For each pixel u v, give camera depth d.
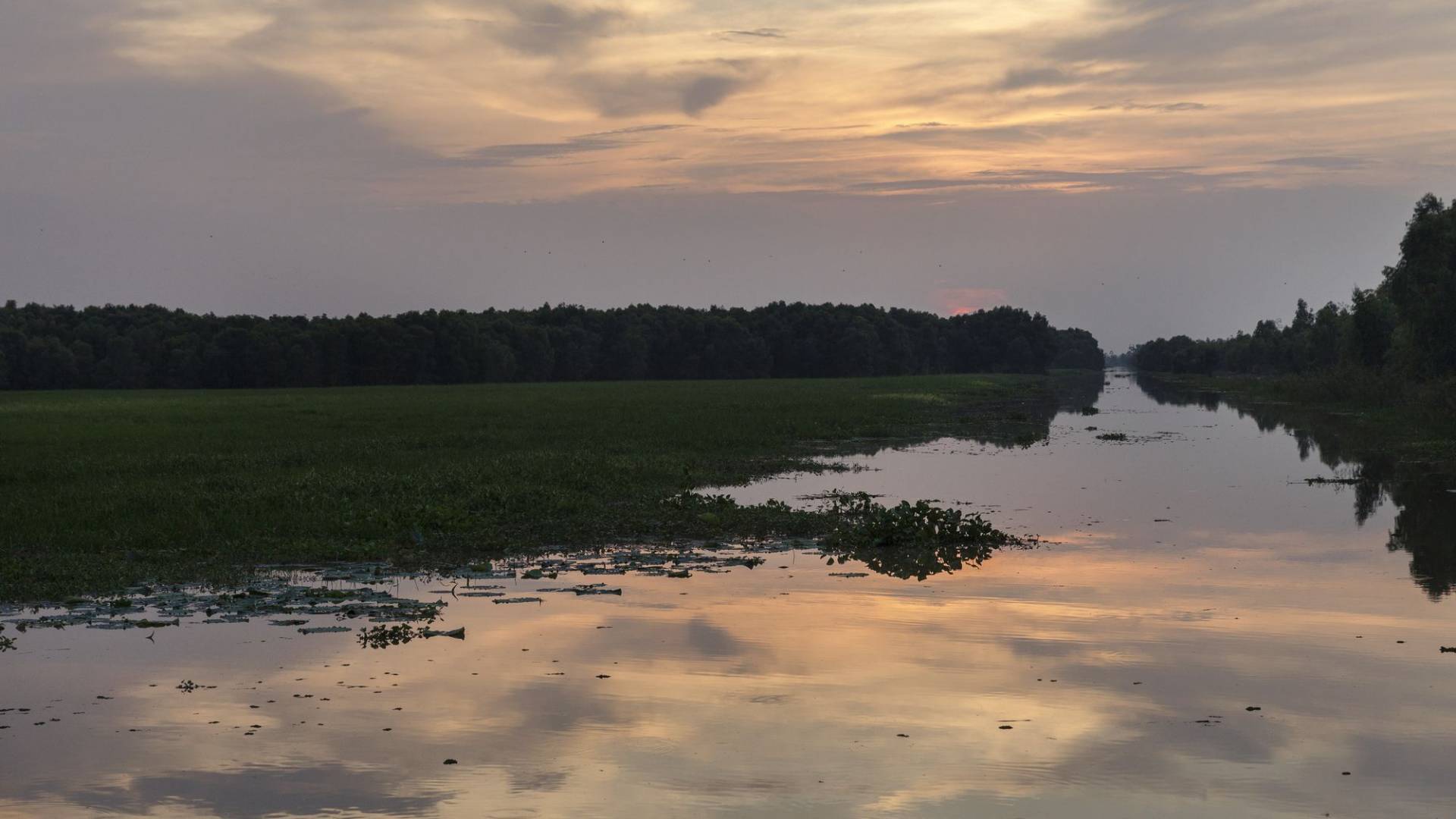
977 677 12.05
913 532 20.27
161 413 62.44
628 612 14.98
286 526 20.89
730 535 21.28
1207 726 10.59
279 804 8.99
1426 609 15.05
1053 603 15.46
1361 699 11.30
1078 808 8.90
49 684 11.91
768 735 10.42
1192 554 19.36
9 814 8.79
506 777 9.52
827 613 14.85
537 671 12.30
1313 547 20.03
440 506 22.20
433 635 13.79
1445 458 37.00
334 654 12.98
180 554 18.61
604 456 34.56
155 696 11.52
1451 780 9.38
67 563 17.55
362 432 45.84
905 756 9.91
